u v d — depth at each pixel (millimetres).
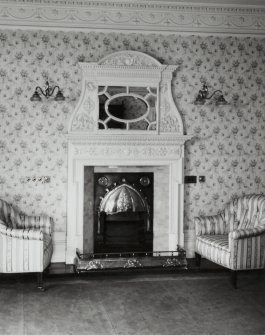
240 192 7125
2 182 6570
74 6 6594
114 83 6672
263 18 7047
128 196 6898
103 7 6652
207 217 6668
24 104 6578
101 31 6684
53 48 6609
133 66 6641
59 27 6590
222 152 7074
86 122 6637
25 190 6617
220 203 7094
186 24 6875
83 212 6730
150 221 7016
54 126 6637
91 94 6645
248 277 6141
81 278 6020
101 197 6891
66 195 6703
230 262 5684
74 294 5336
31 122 6598
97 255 6691
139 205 6926
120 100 6723
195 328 4328
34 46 6570
